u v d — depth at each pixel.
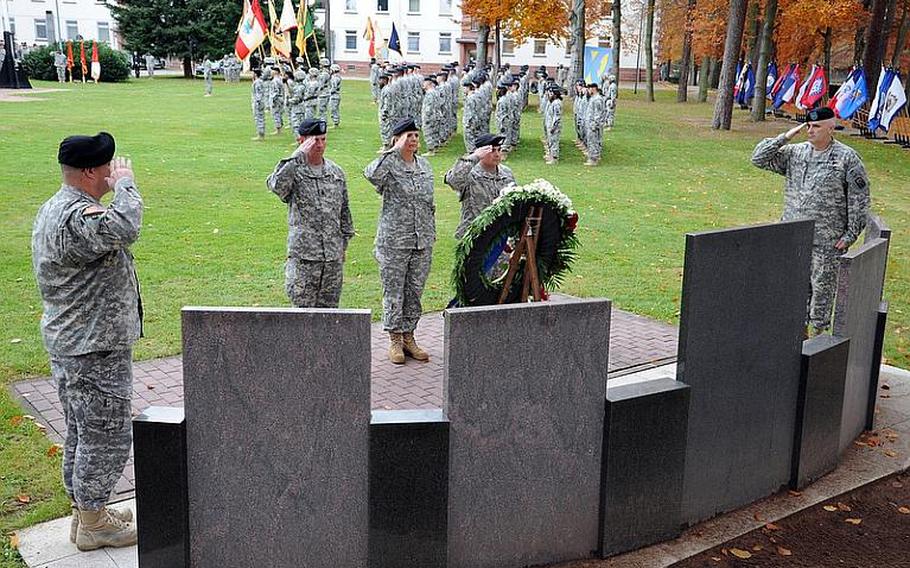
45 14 60.16
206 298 8.62
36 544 4.18
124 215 3.68
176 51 49.09
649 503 4.25
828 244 6.72
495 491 3.87
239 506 3.62
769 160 6.96
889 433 5.90
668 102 41.09
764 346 4.64
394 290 6.87
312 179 6.38
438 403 6.19
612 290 9.58
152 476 3.53
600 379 3.99
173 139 21.31
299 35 37.88
